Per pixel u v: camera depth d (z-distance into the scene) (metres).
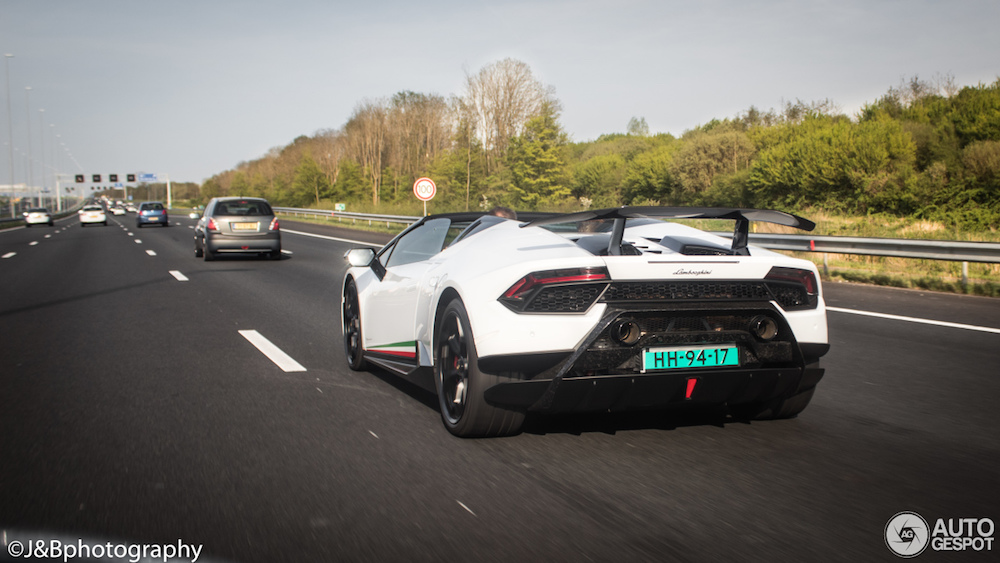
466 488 2.75
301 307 8.58
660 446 3.31
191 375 4.92
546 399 3.08
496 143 53.34
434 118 76.12
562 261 3.01
